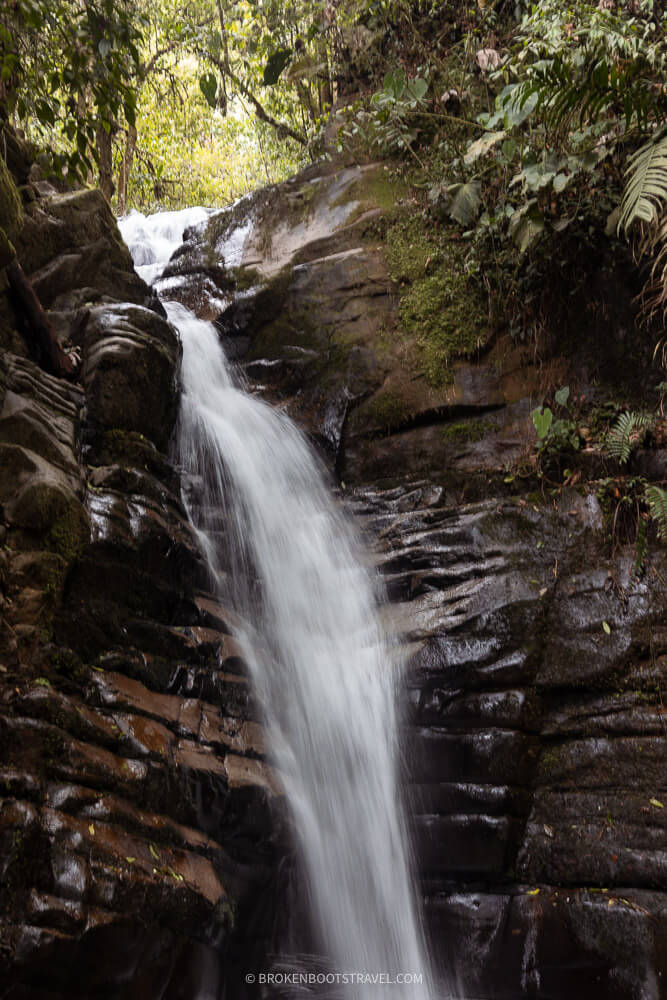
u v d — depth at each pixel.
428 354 6.88
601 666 4.87
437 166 7.55
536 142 6.59
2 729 3.35
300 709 5.12
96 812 3.38
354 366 7.05
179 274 8.45
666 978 4.03
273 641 5.37
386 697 5.12
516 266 6.77
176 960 3.45
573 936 4.32
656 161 5.37
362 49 9.16
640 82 5.66
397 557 5.81
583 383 6.38
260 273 7.84
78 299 5.88
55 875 3.08
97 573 4.25
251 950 4.18
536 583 5.26
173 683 4.34
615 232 6.29
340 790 4.95
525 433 6.34
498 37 8.10
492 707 4.89
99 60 5.02
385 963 4.57
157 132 13.77
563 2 6.43
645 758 4.59
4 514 4.04
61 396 4.86
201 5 10.21
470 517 5.75
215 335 7.70
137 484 4.79
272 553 5.90
